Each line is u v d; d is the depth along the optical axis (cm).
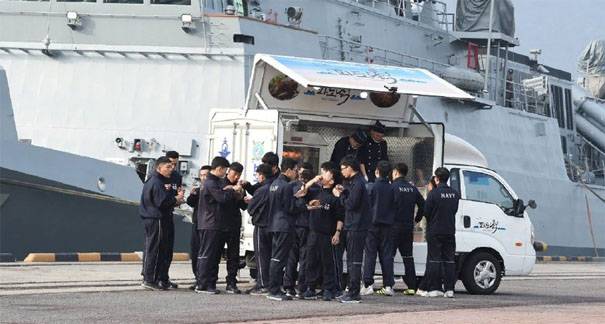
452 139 3925
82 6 5225
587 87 9694
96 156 5175
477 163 3938
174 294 3069
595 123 9131
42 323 2205
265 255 3161
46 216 4559
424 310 2777
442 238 3384
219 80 5178
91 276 3716
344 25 6225
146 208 3209
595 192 8394
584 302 3291
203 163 5141
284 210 3017
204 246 3138
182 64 5200
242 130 3659
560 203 7981
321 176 3023
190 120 5162
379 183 3344
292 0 5938
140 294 3023
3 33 5250
